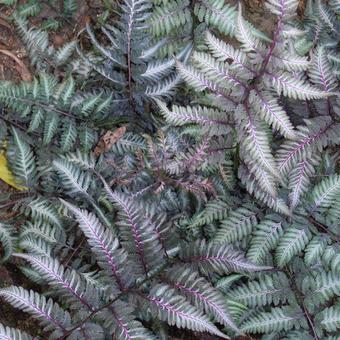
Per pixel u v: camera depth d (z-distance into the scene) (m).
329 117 0.83
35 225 0.82
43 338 0.81
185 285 0.74
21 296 0.72
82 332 0.72
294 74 0.86
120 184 0.84
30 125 0.84
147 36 0.87
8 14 0.91
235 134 0.81
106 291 0.75
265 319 0.81
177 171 0.82
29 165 0.84
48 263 0.73
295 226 0.84
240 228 0.84
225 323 0.73
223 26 0.88
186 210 0.87
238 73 0.77
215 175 0.87
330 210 0.85
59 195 0.85
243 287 0.82
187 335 0.84
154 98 0.84
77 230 0.84
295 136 0.76
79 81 0.90
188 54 0.90
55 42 0.93
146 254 0.75
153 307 0.73
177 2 0.89
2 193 0.84
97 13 0.94
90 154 0.85
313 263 0.84
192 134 0.86
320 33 0.93
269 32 0.96
